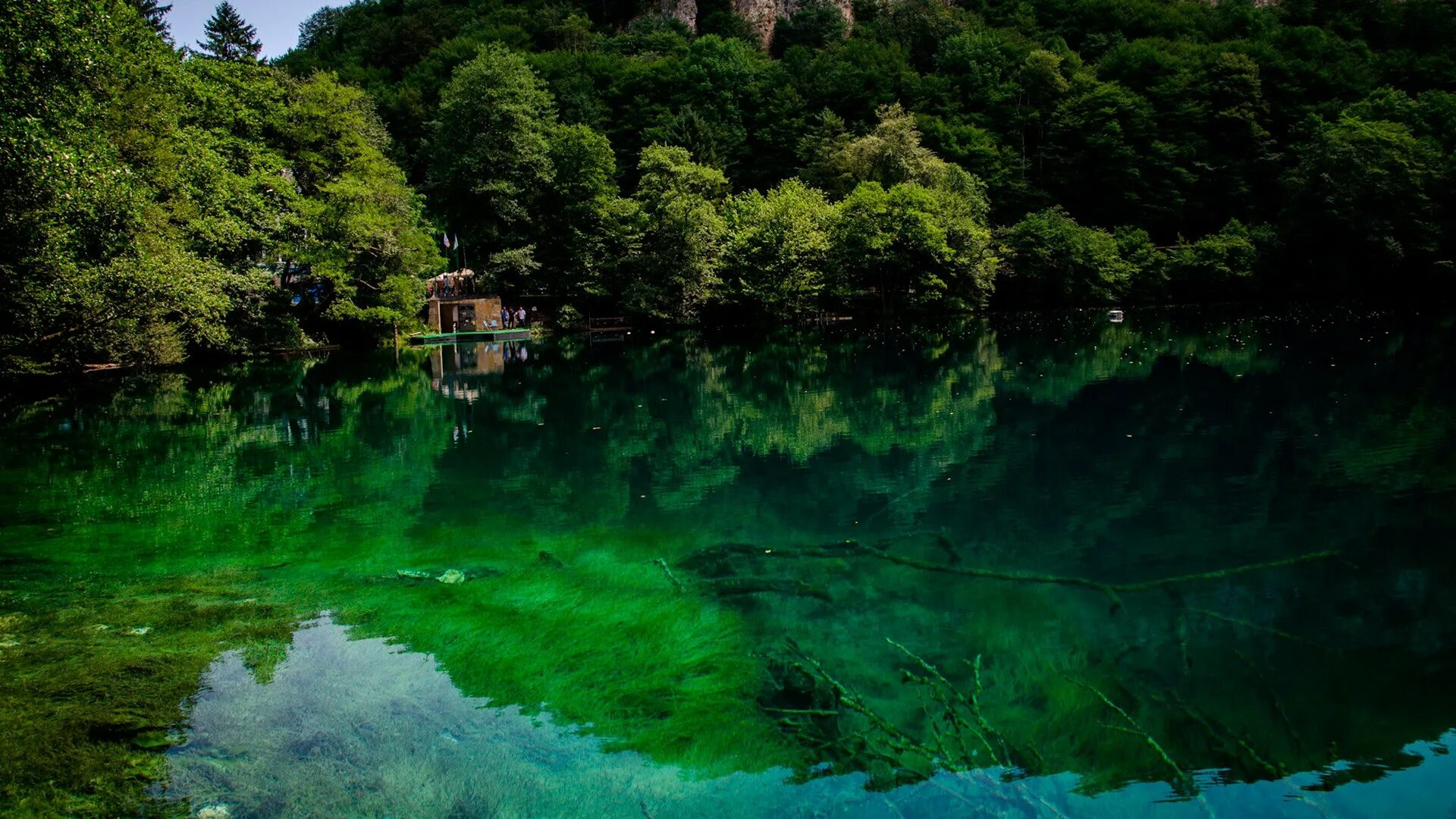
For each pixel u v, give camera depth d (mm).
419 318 42844
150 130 23609
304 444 13891
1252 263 47906
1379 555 6641
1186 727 4230
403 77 80062
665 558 7258
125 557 7641
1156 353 23422
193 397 20625
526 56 75938
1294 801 3617
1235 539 7207
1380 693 4496
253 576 7008
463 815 3713
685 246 45219
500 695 4801
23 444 14375
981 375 20500
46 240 17156
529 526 8523
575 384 22359
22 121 14727
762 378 22062
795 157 64125
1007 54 72250
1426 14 69188
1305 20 74750
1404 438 10781
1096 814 3531
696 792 3814
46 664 5242
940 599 6070
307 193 38281
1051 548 7230
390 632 5727
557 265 48375
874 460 11344
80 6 16250
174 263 21219
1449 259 43125
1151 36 75562
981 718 4375
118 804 3803
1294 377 16984
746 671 4973
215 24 56906
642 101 64625
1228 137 59188
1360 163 43562
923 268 45188
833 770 3943
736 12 96938
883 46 83562
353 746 4285
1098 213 59094
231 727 4465
